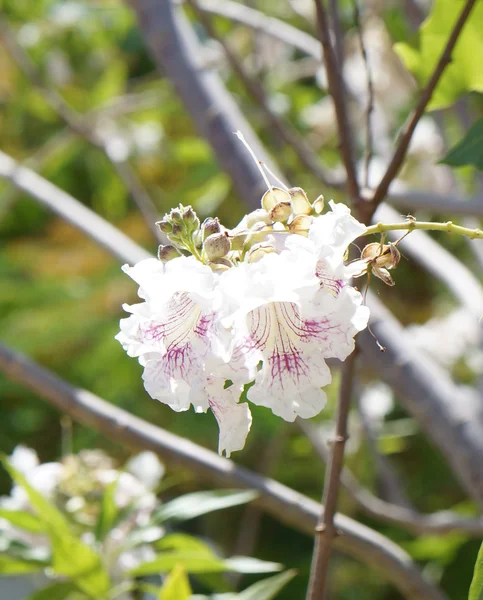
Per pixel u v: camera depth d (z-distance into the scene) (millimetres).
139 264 590
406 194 1026
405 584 908
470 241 1247
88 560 817
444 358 1484
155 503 927
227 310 577
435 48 779
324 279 591
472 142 701
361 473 1543
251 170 1032
